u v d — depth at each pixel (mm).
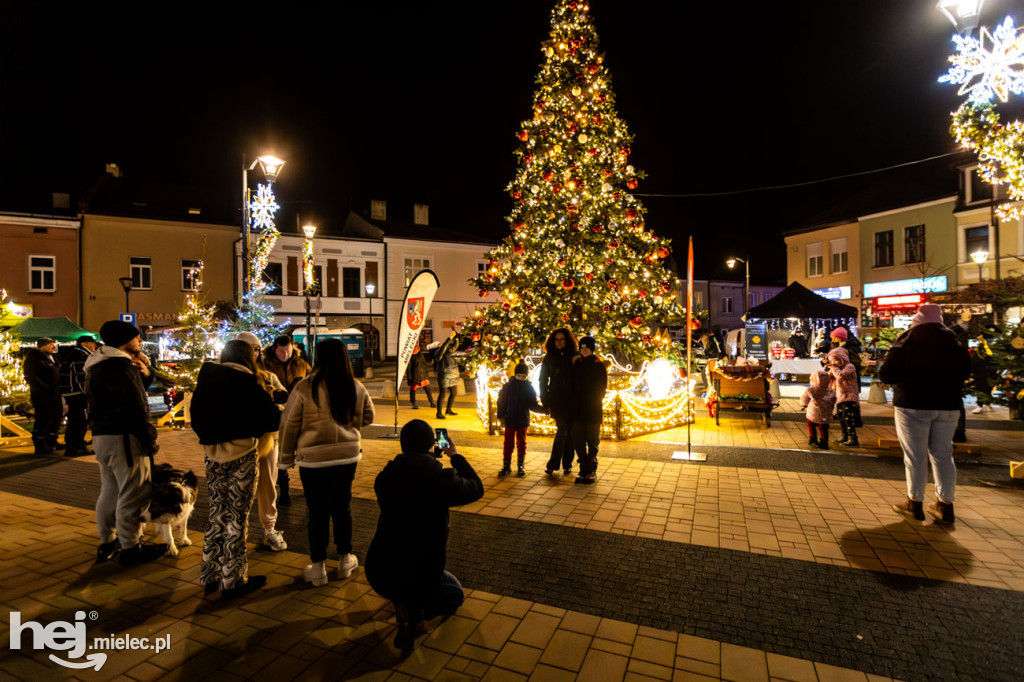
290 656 3057
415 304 9180
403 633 3037
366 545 4695
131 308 28672
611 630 3260
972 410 11328
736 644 3107
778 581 3855
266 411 3854
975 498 5570
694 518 5141
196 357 11688
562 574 4012
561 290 10211
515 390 6816
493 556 4344
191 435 10094
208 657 3061
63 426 11656
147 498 4453
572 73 10727
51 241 27250
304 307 32438
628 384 9938
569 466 6812
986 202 23812
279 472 5789
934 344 4863
